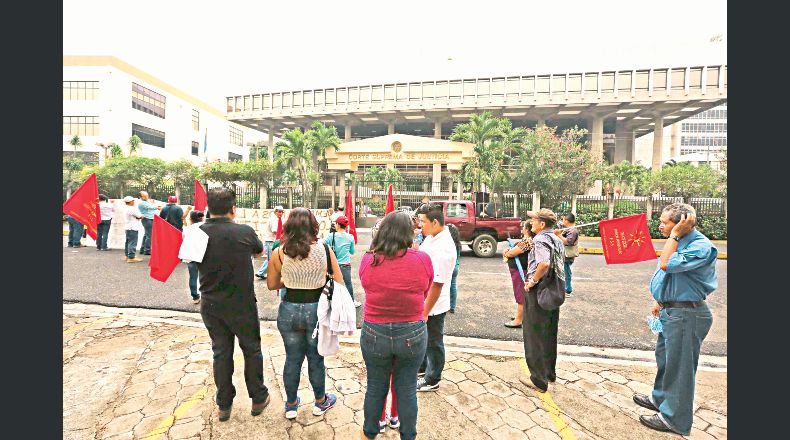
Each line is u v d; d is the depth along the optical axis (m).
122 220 11.73
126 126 45.28
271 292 6.81
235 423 2.86
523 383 3.54
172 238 4.12
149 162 23.23
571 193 20.58
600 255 12.95
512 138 24.47
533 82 45.25
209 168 23.55
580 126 57.81
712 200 18.66
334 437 2.71
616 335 4.90
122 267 8.52
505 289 7.23
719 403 3.26
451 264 3.21
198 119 60.31
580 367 3.93
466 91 47.34
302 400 3.21
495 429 2.85
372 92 50.59
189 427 2.81
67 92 43.75
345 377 3.62
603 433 2.82
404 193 27.86
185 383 3.45
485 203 19.48
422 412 3.06
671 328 2.83
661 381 3.08
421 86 48.84
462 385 3.51
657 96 42.25
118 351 4.14
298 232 2.72
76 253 10.42
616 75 43.06
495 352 4.27
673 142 72.50
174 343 4.37
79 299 6.07
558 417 3.02
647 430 2.87
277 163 24.62
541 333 3.39
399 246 2.27
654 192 24.05
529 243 4.53
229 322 2.79
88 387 3.37
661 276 2.93
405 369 2.38
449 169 28.16
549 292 3.27
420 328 2.33
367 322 2.35
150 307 5.73
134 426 2.82
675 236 2.83
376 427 2.42
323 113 52.41
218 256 2.72
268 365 3.86
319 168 34.56
